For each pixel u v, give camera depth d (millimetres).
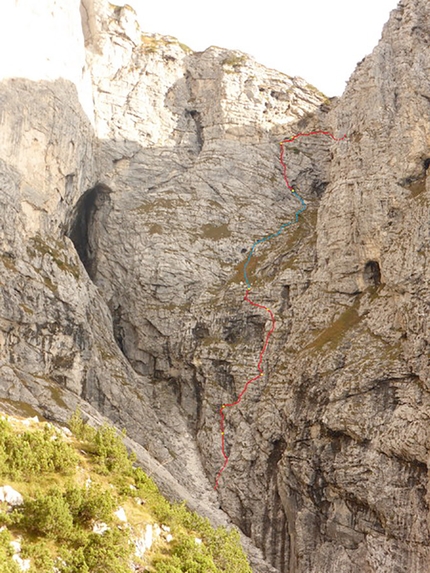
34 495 38781
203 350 68250
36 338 62188
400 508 50781
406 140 65375
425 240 57062
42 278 64688
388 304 58906
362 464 53156
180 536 42312
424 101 66375
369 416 53875
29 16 69438
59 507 37188
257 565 57750
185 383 69500
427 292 54812
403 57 70062
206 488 63062
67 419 57688
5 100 64875
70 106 72750
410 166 64625
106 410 65062
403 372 53938
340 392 55719
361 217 64250
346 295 63656
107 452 45344
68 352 63938
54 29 72625
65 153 71250
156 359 71688
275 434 60750
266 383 64625
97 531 38094
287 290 68438
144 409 66812
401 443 51375
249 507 60406
